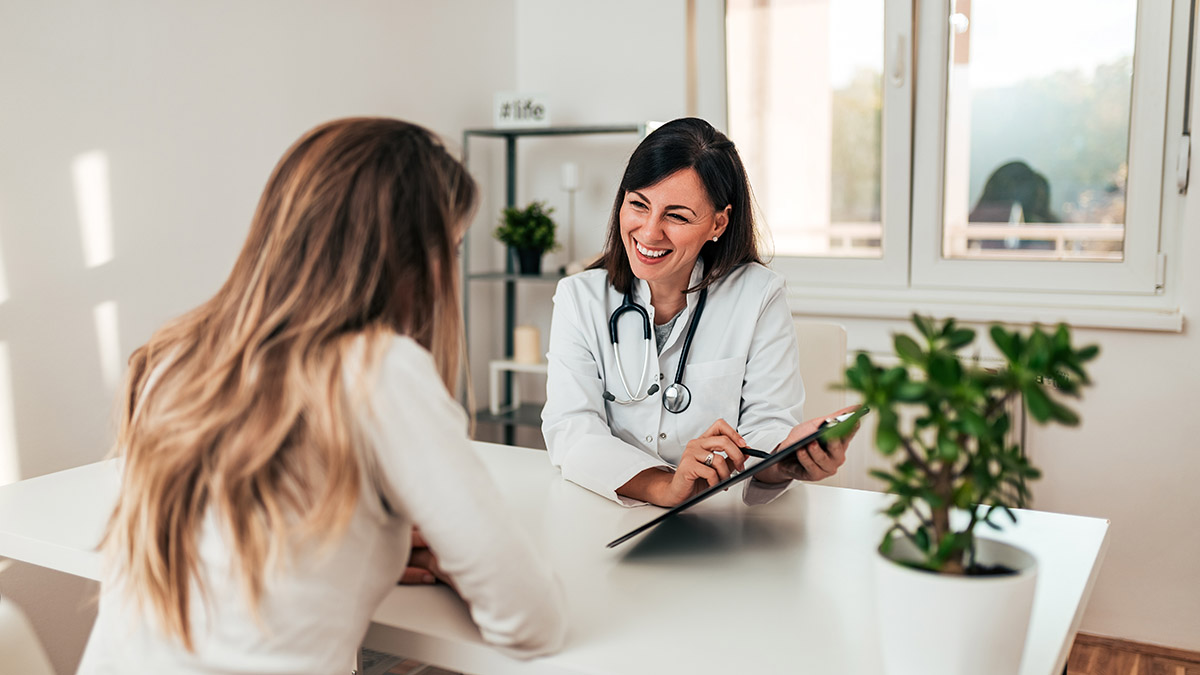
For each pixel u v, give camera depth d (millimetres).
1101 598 2703
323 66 2682
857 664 844
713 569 1099
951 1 2814
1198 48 2492
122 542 837
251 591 759
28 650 951
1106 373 2641
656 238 1515
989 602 719
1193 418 2562
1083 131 2736
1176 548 2611
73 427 2051
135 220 2160
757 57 3131
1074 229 2801
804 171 3141
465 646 901
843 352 1964
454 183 898
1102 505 2678
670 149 1494
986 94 2840
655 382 1631
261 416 761
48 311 1985
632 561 1129
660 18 3223
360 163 817
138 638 818
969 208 2934
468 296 3346
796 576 1072
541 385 3562
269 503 754
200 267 2336
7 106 1880
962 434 698
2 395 1909
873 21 2934
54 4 1955
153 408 833
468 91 3289
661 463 1439
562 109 3457
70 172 2010
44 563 1159
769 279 1684
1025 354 670
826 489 1452
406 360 808
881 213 3043
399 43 2961
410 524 891
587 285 1718
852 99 3020
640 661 854
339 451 761
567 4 3395
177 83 2246
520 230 3162
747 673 828
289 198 812
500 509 841
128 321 2158
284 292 801
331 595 794
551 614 864
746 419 1627
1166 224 2660
